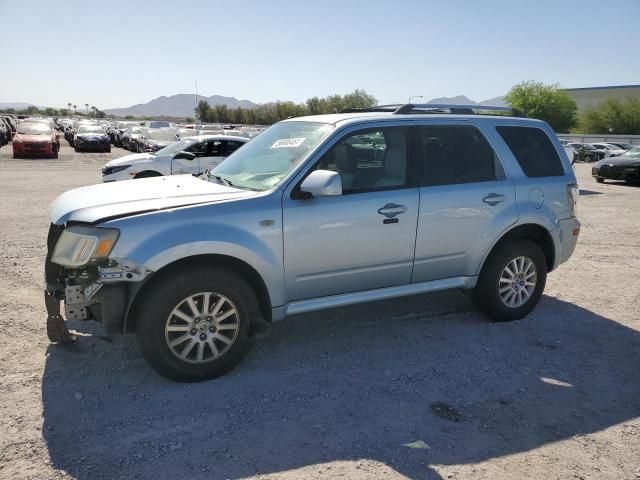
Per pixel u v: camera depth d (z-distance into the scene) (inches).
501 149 200.5
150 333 146.7
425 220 180.9
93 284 144.4
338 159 169.8
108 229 141.6
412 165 181.6
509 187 197.8
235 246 150.6
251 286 163.5
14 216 400.8
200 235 146.5
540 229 207.5
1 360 163.8
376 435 130.4
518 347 184.4
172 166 500.4
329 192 153.4
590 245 344.8
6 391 146.3
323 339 186.9
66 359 165.9
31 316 199.0
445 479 115.0
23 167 852.0
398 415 139.7
